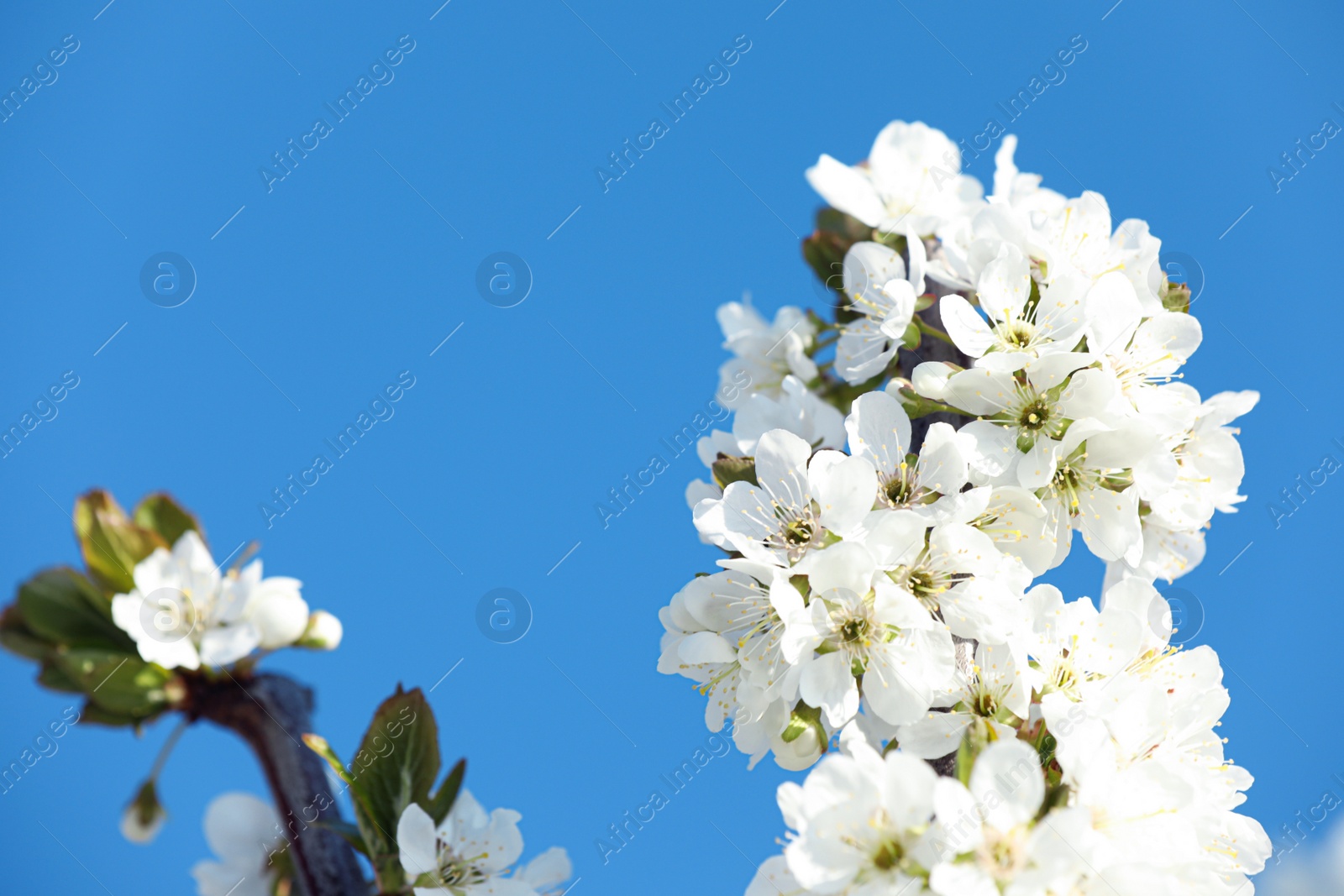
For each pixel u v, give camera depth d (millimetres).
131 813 440
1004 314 471
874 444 463
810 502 461
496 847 455
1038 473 463
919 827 428
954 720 451
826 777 433
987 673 453
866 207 515
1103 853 424
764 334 532
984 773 427
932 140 521
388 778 445
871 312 496
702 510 462
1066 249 481
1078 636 456
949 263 489
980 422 466
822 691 450
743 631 465
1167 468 464
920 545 451
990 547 455
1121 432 464
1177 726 455
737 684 468
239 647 437
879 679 451
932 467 461
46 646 437
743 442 494
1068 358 460
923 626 448
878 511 454
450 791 449
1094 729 434
